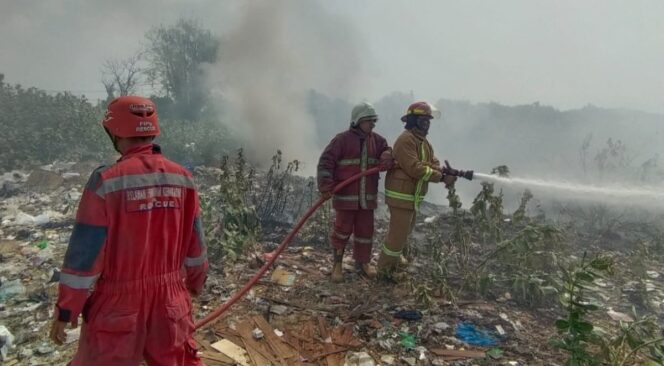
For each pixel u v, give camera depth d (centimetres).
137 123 192
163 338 196
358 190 421
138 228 185
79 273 175
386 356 316
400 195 404
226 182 543
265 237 571
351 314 368
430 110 397
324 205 582
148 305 191
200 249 222
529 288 399
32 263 481
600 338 287
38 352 313
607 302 425
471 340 338
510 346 331
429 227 623
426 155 410
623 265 521
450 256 499
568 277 308
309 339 334
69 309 176
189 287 232
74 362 191
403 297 403
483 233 502
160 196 193
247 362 305
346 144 415
